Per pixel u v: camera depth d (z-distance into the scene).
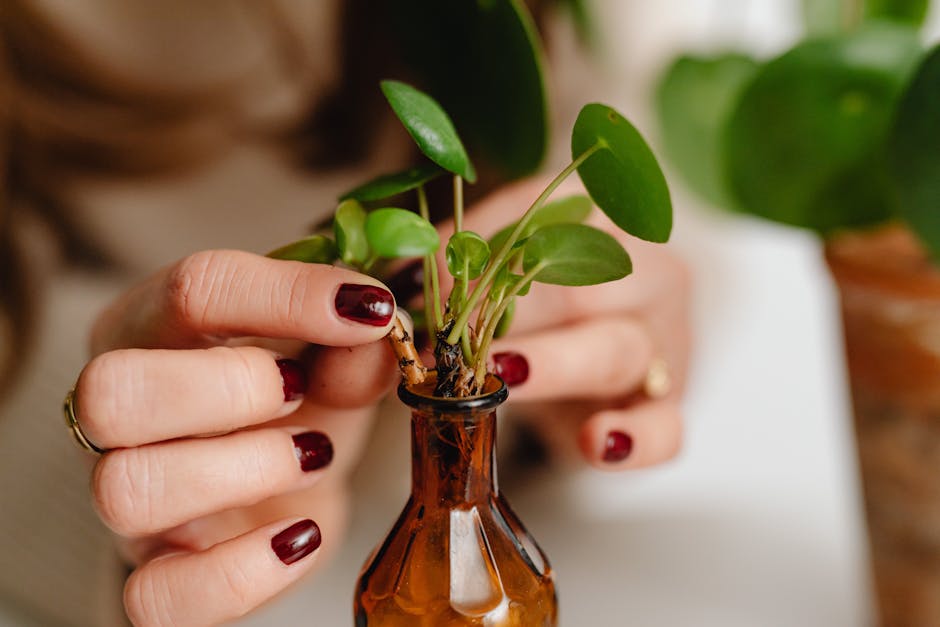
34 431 0.63
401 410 0.59
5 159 0.64
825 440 0.63
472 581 0.31
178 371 0.33
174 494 0.33
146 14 0.63
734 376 0.72
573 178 0.47
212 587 0.33
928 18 0.44
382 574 0.32
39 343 0.66
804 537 0.54
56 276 0.69
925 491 0.41
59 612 0.54
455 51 0.39
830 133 0.41
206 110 0.66
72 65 0.63
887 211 0.42
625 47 0.77
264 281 0.33
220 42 0.65
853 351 0.42
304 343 0.36
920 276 0.39
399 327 0.32
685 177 0.48
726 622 0.48
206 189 0.69
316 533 0.34
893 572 0.43
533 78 0.36
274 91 0.67
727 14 0.82
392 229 0.28
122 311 0.37
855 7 0.44
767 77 0.41
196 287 0.33
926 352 0.40
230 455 0.33
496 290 0.31
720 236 0.79
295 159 0.69
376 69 0.65
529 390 0.39
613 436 0.40
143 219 0.69
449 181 0.49
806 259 0.81
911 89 0.37
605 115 0.29
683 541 0.54
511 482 0.60
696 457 0.63
